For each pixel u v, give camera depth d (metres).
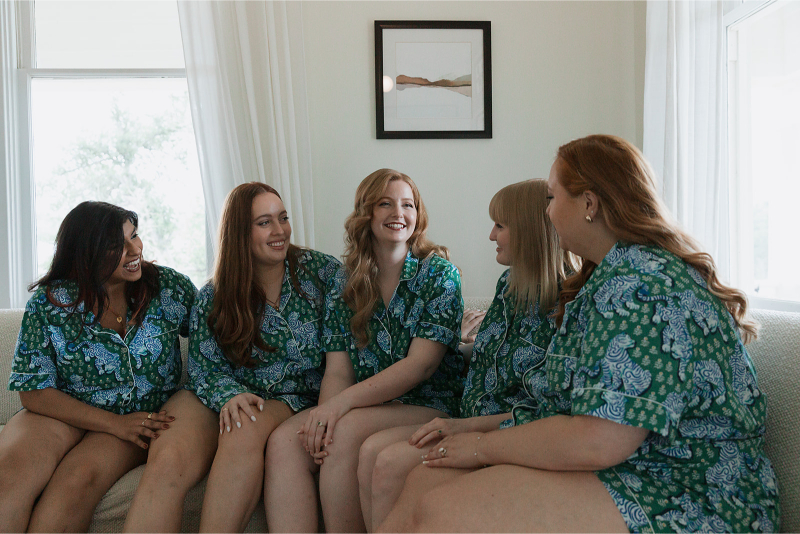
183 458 1.44
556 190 1.11
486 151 2.64
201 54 2.45
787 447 1.15
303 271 1.80
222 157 2.47
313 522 1.44
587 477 0.97
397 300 1.67
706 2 2.03
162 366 1.73
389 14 2.60
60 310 1.61
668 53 2.12
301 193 2.51
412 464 1.27
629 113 2.66
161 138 2.67
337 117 2.61
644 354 0.91
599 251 1.09
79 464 1.45
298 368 1.75
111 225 1.59
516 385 1.38
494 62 2.63
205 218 2.68
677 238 1.03
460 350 1.73
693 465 0.98
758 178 2.05
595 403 0.90
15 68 2.59
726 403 0.97
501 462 1.08
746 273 2.11
